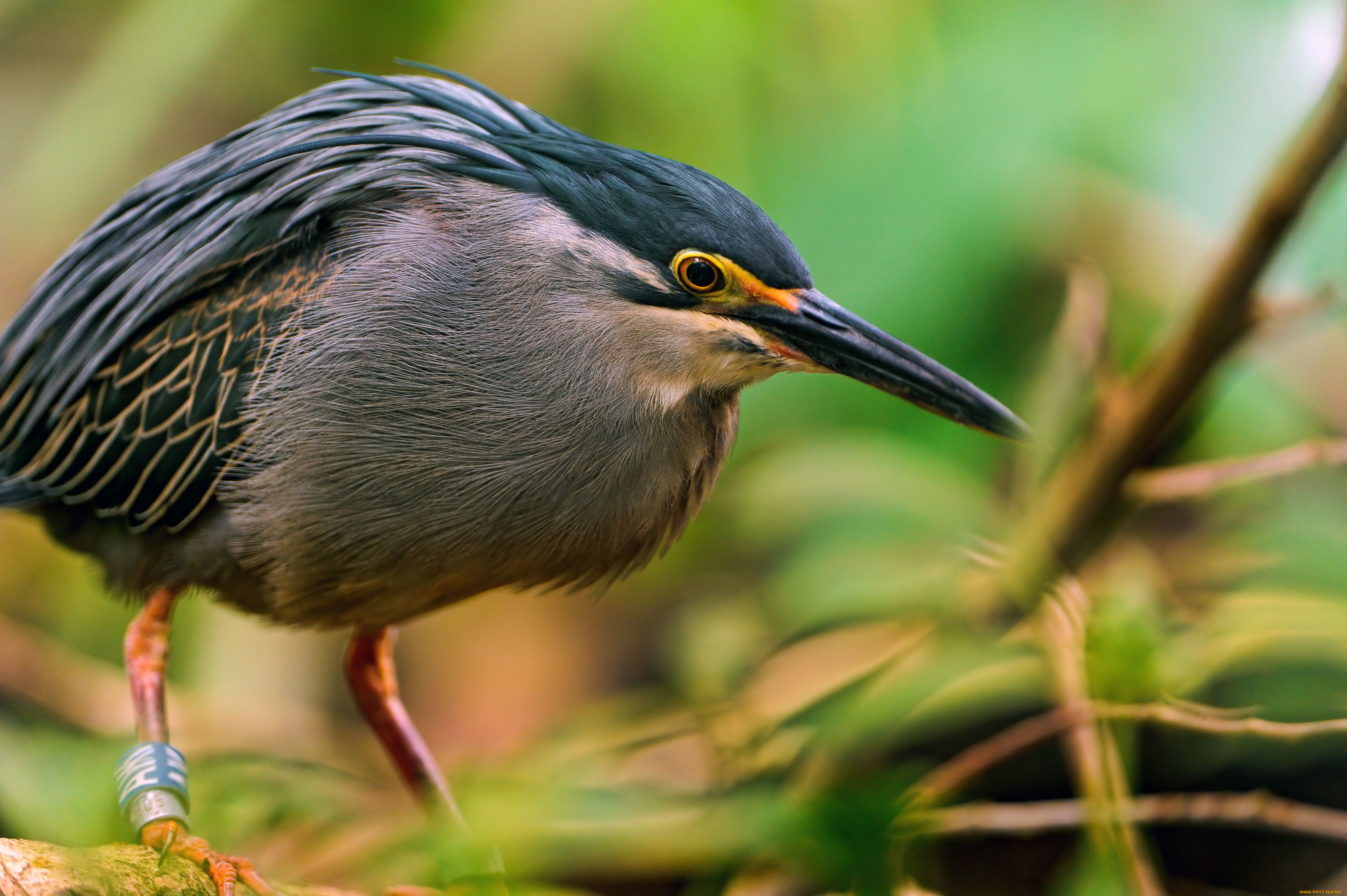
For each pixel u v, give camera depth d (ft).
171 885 21.24
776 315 24.07
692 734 34.09
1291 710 29.89
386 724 28.30
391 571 24.62
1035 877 36.04
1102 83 35.83
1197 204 35.88
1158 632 27.37
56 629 39.22
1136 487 31.60
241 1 37.27
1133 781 32.37
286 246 24.43
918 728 36.55
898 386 24.23
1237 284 28.17
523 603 43.37
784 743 33.50
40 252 42.27
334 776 32.24
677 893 33.99
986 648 31.71
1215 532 36.06
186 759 24.44
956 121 35.91
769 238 24.13
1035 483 33.35
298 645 40.47
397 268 23.86
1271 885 34.73
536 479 24.29
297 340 23.89
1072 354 33.53
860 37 36.83
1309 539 29.73
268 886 21.91
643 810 29.86
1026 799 36.83
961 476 33.04
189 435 24.91
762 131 37.09
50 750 27.94
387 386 23.79
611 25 36.73
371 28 40.75
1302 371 35.50
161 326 25.49
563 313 23.98
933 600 32.27
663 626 42.11
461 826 27.04
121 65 36.88
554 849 29.01
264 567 24.95
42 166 37.19
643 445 24.75
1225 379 33.78
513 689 41.83
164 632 25.90
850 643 36.47
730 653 34.24
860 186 35.86
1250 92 35.99
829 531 33.32
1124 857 27.32
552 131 25.77
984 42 36.60
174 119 43.47
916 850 29.84
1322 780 34.12
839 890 26.22
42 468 27.09
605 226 23.89
